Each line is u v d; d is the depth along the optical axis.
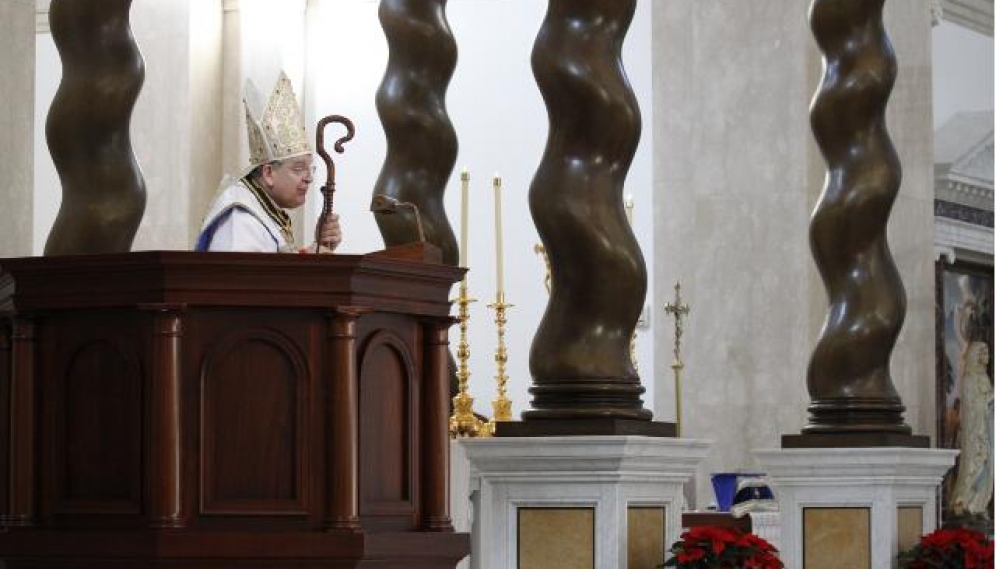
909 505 17.69
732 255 24.41
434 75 15.58
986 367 29.86
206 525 9.62
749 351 24.25
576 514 13.33
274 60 29.56
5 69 15.38
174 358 9.58
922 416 24.64
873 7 17.78
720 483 20.47
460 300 17.66
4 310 10.21
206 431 9.64
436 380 10.49
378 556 9.79
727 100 24.58
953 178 29.03
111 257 9.67
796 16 24.28
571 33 13.68
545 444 13.28
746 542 13.59
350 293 9.71
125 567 9.61
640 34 29.17
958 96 29.52
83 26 12.43
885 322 17.58
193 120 27.77
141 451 9.72
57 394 9.99
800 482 17.45
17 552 9.86
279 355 9.73
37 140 29.28
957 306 29.47
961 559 17.02
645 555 13.53
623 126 13.59
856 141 17.73
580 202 13.49
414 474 10.34
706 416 24.36
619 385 13.54
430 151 15.45
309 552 9.55
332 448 9.69
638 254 13.62
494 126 30.16
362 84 31.00
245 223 11.27
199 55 28.02
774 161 24.28
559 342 13.59
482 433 17.05
